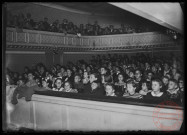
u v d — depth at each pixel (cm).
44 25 1137
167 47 1106
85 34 1416
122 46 1360
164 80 445
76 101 331
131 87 399
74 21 1427
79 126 333
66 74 655
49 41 1160
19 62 975
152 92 378
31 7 1061
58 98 350
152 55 1211
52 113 359
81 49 1377
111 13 1426
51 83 594
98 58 1388
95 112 317
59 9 1275
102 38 1425
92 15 1476
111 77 548
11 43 923
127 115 292
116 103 297
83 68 881
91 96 341
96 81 450
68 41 1291
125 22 1349
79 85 520
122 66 984
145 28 1239
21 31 963
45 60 1133
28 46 1012
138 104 286
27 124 385
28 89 395
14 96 397
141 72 554
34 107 380
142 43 1266
